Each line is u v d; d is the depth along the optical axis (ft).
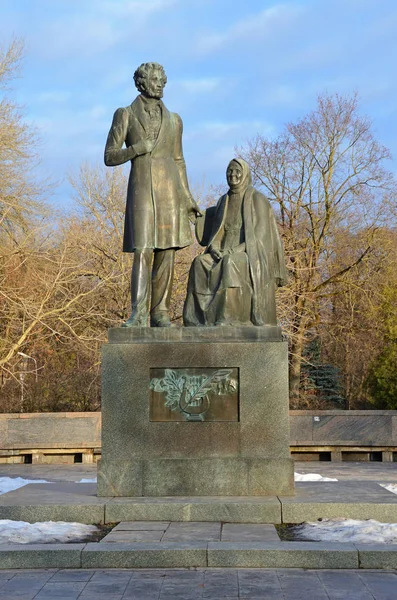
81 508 28.91
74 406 85.56
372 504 28.40
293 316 96.22
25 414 67.56
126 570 23.65
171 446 31.63
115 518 28.78
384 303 101.09
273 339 32.30
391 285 101.91
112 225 94.73
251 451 31.45
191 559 23.93
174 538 25.43
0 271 78.79
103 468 31.30
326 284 102.42
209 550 23.93
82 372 86.12
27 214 84.43
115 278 87.66
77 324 84.79
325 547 23.99
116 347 32.27
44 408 83.30
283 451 31.40
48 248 83.97
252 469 30.94
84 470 58.03
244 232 33.78
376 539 25.04
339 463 62.13
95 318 89.92
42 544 24.94
